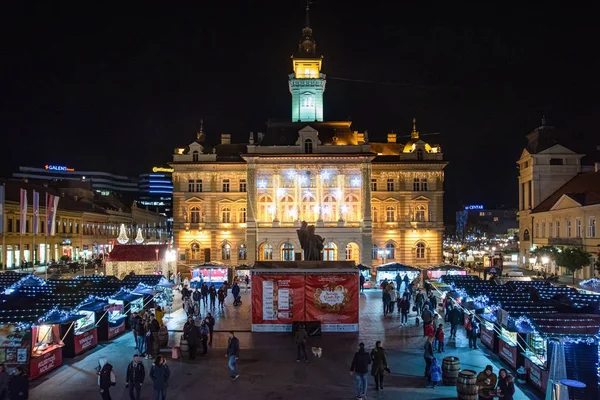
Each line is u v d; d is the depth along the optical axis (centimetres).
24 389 2403
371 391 2723
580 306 3394
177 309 5269
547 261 7956
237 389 2758
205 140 9612
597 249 7362
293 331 4056
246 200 8938
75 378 2962
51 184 13975
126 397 2656
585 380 2430
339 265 4266
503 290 4288
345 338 3925
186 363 3256
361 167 8569
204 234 9144
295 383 2858
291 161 8612
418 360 3322
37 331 3128
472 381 2502
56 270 8869
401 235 9012
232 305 5544
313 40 10169
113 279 5138
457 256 12788
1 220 7075
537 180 9925
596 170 9162
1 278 5106
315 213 8612
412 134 9725
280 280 4141
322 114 9944
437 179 9075
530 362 2822
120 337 3997
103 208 14300
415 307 4966
